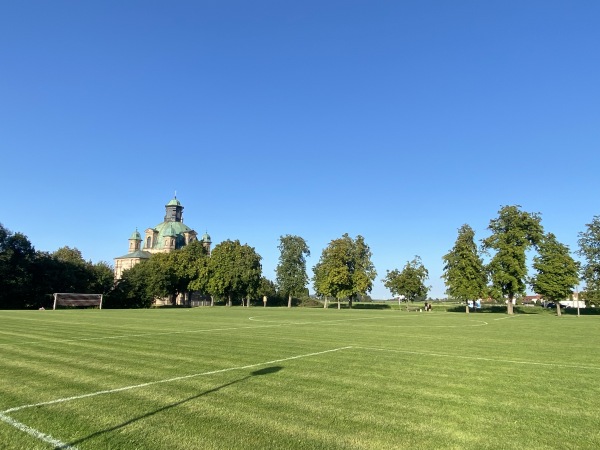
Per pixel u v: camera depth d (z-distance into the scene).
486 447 6.25
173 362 12.80
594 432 6.95
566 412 8.03
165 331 23.28
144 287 93.75
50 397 8.59
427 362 13.52
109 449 5.98
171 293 103.44
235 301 114.31
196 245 113.06
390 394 9.19
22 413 7.51
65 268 80.88
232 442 6.25
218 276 93.81
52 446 6.09
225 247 97.50
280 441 6.32
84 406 7.97
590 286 74.56
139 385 9.69
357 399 8.72
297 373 11.30
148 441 6.27
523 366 12.96
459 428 7.04
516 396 9.18
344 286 88.19
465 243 73.19
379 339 20.61
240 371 11.48
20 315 37.88
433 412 7.91
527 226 66.38
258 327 27.56
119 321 31.44
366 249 94.06
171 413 7.59
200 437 6.44
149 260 106.56
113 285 90.56
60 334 20.47
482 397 9.05
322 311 64.50
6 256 69.31
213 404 8.19
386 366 12.65
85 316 38.03
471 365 13.05
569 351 16.70
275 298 115.31
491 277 66.69
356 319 40.72
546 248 66.12
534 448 6.25
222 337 20.34
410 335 23.22
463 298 71.19
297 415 7.58
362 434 6.68
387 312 65.94
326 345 17.69
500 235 65.88
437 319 43.34
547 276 64.62
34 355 13.83
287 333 23.23
